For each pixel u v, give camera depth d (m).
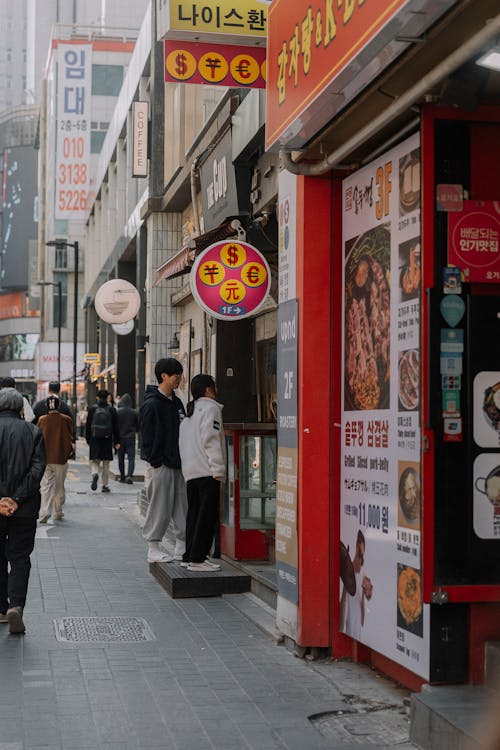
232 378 14.91
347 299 8.09
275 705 6.92
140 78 31.12
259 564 11.95
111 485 27.64
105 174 47.53
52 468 18.30
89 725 6.42
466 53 5.05
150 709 6.80
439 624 6.30
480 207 6.34
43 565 13.27
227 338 14.92
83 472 34.03
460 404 6.30
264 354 14.49
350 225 8.04
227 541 12.58
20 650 8.48
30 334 168.12
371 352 7.45
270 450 12.32
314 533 8.20
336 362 8.25
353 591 7.82
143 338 33.41
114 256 42.72
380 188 7.33
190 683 7.48
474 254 6.33
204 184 15.49
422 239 6.30
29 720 6.50
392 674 7.50
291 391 8.48
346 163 8.12
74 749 5.95
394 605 6.87
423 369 6.27
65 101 59.28
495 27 4.71
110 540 15.95
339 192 8.30
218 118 15.12
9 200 172.25
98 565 13.34
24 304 169.50
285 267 8.77
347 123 7.18
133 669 7.88
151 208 24.94
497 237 6.35
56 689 7.26
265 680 7.58
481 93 5.98
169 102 24.08
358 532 7.70
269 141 8.02
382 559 7.12
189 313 21.73
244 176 13.05
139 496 19.83
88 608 10.39
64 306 98.50
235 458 12.17
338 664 8.07
